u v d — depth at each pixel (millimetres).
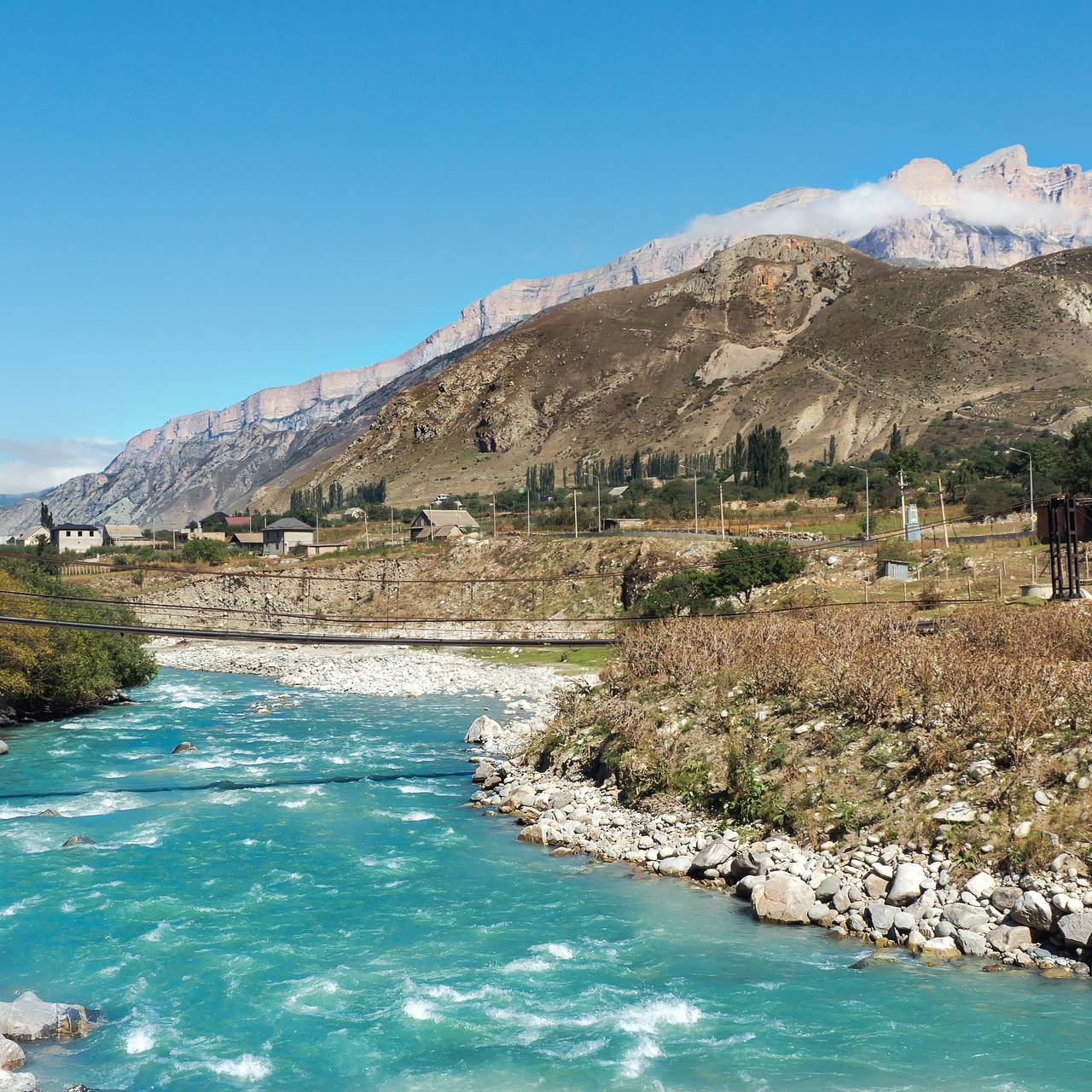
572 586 110938
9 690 58094
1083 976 21688
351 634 122375
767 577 85062
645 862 30672
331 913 27016
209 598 141500
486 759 46031
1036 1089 17578
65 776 44500
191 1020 21094
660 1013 20953
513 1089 18203
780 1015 20609
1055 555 56094
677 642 44438
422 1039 20141
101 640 67750
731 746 34531
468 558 129500
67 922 26469
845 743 32156
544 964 23531
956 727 30594
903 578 79688
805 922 25531
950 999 20922
